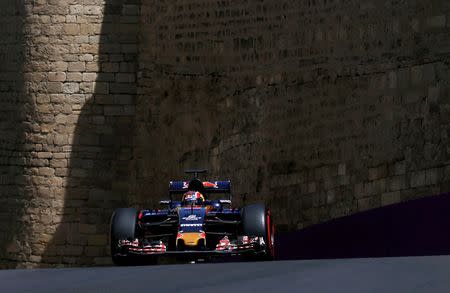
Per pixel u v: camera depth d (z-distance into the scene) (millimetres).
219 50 86938
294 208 73375
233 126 83750
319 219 70188
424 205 58156
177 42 95500
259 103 79312
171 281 20578
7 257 108688
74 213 106312
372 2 65312
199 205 45000
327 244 68625
